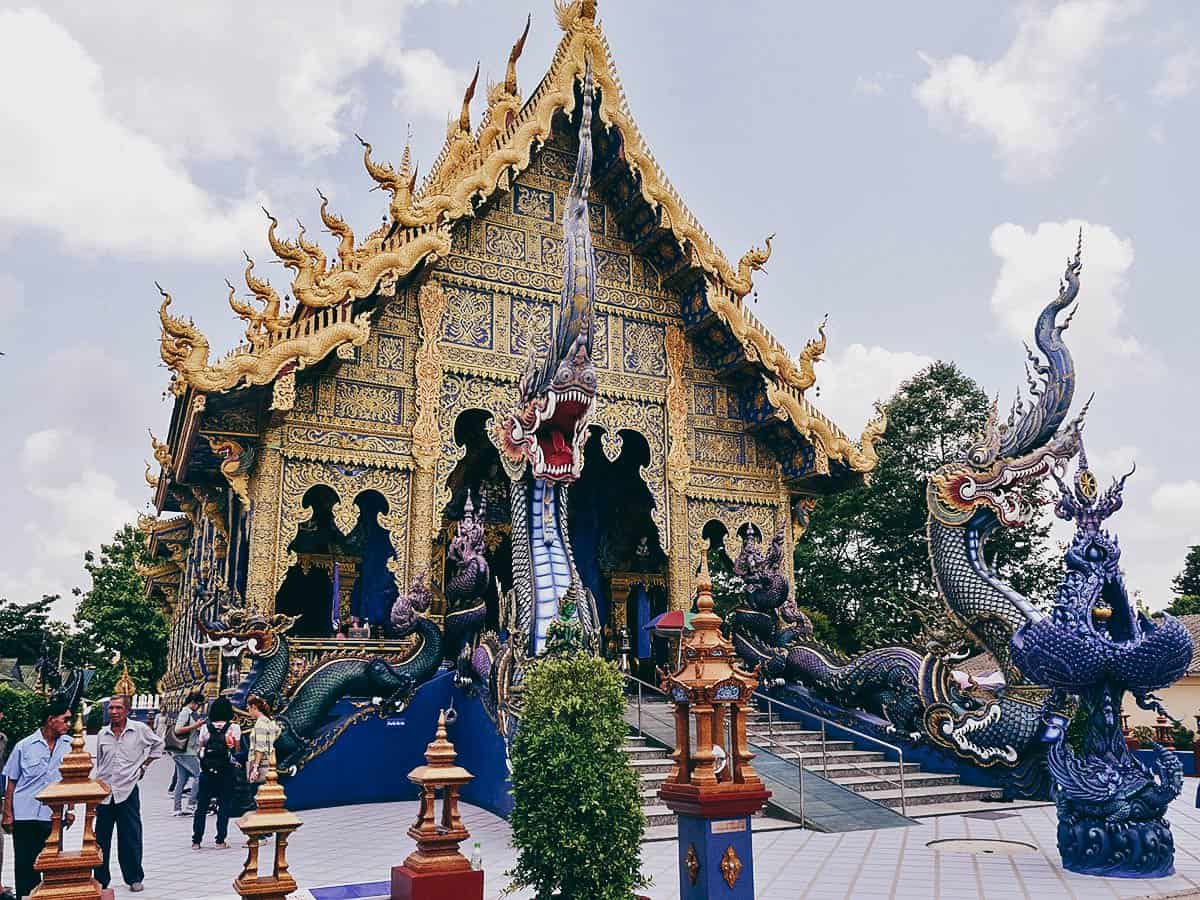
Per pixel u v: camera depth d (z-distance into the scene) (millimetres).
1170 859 10422
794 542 23922
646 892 9469
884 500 39469
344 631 19656
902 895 9359
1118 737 10945
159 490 26844
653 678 25328
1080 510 11953
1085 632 11070
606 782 7656
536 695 7961
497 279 20969
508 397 20453
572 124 22203
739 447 23391
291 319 17969
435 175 23719
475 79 22953
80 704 8102
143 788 19969
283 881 6594
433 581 24156
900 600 38000
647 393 22438
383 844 12445
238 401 17250
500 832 13031
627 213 22688
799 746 17812
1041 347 16781
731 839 7590
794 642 20391
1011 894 9430
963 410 39812
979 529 17375
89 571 50906
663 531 21875
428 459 19250
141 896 9219
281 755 15711
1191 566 57281
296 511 17906
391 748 17141
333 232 18359
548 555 16344
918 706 17172
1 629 59562
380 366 19344
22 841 7570
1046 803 15703
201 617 16219
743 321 22172
